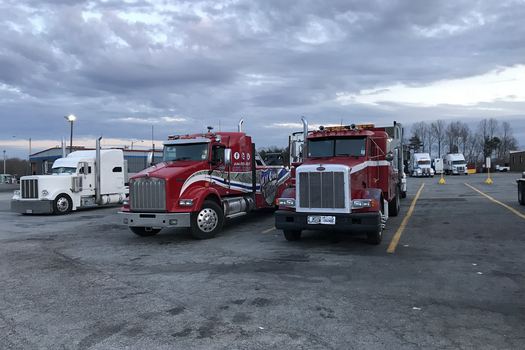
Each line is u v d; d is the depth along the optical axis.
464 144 104.56
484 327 4.63
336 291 5.99
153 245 9.98
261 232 11.57
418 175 53.31
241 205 12.50
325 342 4.32
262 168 14.09
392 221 12.59
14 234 12.32
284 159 15.84
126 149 43.47
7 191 41.75
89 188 19.33
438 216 13.55
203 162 11.20
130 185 10.61
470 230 10.79
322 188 8.98
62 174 18.67
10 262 8.40
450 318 4.91
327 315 5.07
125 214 10.59
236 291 6.09
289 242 9.85
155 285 6.51
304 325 4.78
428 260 7.73
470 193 22.81
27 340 4.53
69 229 13.20
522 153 75.06
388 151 11.04
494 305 5.31
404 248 8.81
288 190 9.85
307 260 7.92
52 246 10.16
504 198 19.23
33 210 17.59
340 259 7.93
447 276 6.64
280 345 4.27
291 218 9.21
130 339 4.50
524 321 4.79
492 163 94.12
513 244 8.98
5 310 5.50
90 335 4.63
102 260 8.44
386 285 6.23
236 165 12.41
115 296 6.01
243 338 4.46
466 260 7.66
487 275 6.65
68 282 6.80
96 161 19.33
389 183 11.19
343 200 8.86
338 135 10.50
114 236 11.55
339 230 8.91
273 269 7.31
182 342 4.39
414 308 5.25
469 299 5.55
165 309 5.41
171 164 11.20
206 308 5.41
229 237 10.85
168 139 12.22
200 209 10.52
